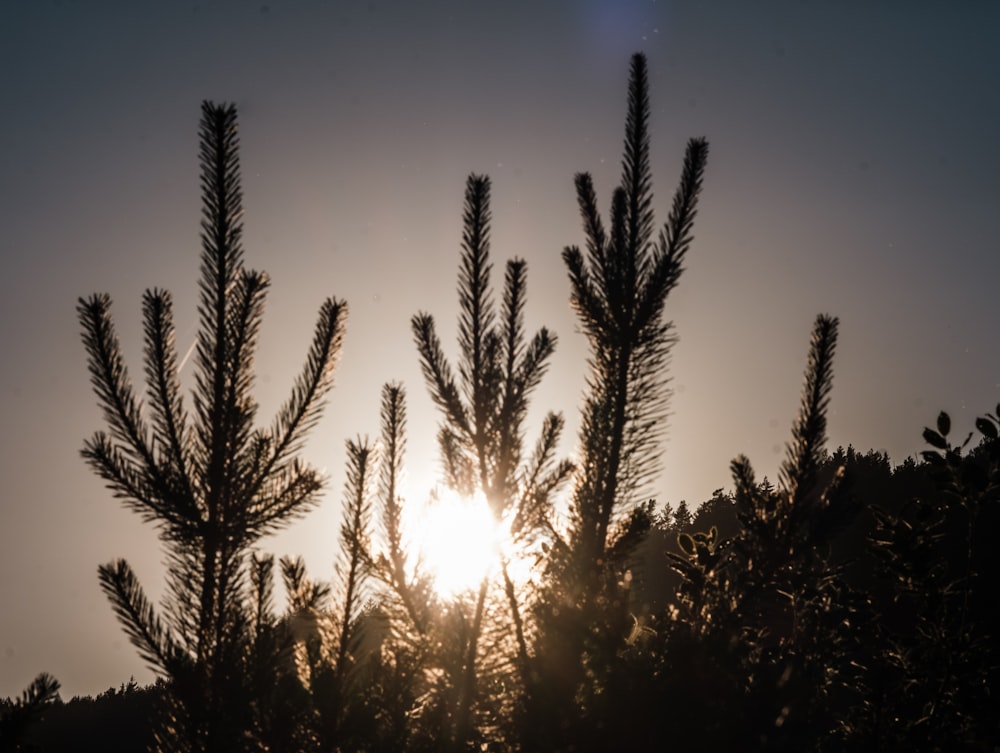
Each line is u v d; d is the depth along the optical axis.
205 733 4.83
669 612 5.11
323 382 5.35
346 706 4.90
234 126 5.25
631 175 5.05
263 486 5.20
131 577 5.03
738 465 4.90
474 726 4.68
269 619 5.23
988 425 6.09
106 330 5.09
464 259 4.96
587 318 5.04
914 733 4.96
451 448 5.02
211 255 5.20
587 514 4.77
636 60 5.10
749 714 3.70
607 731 3.68
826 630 5.77
